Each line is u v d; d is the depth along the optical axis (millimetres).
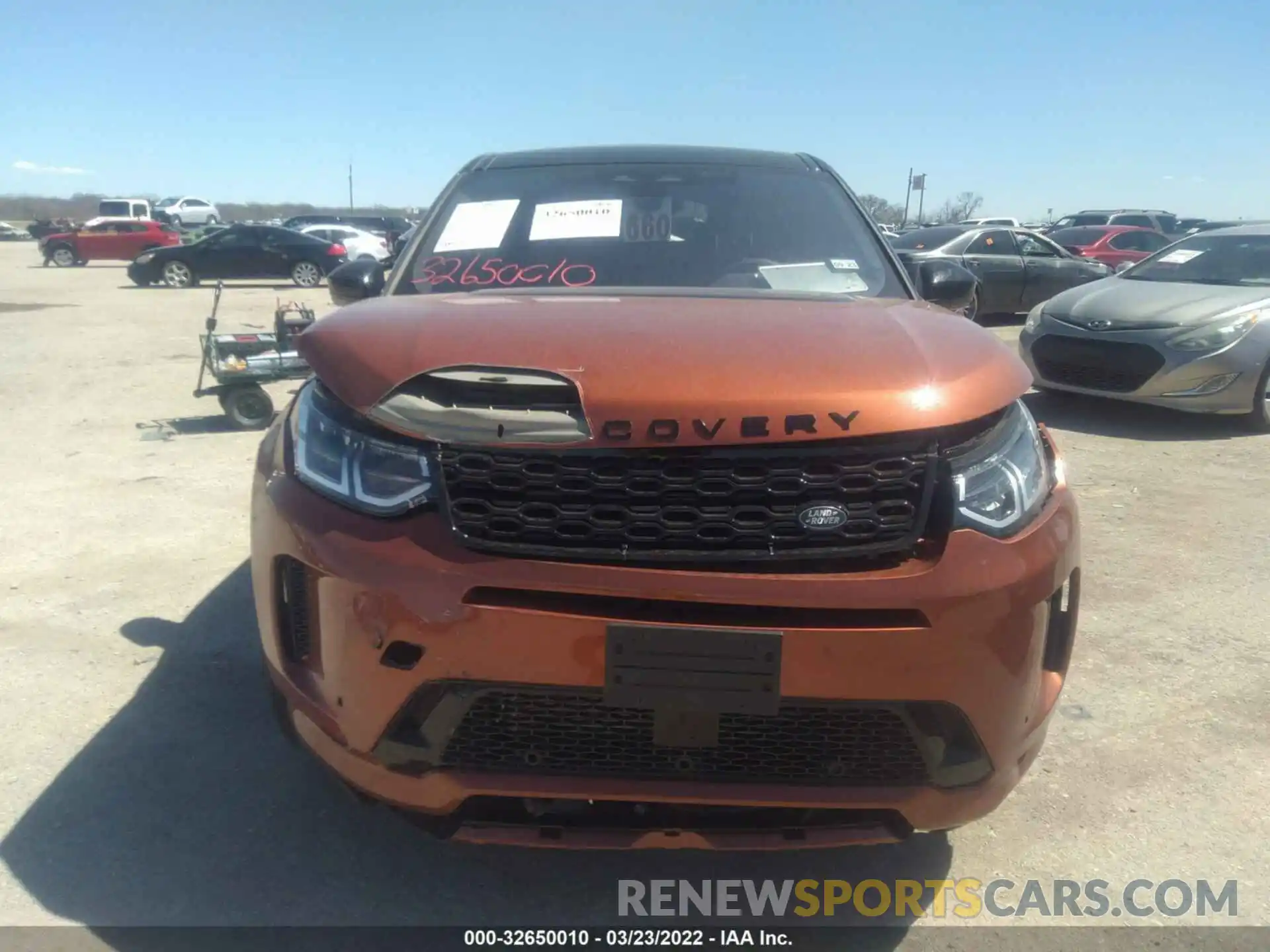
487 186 3594
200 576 4363
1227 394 7086
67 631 3787
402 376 2080
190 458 6418
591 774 2006
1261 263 7867
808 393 1982
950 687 1970
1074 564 2230
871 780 2021
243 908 2367
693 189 3504
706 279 3135
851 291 3098
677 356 2057
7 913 2318
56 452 6562
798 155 3881
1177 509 5512
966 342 2303
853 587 1932
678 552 1955
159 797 2779
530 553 1964
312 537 2104
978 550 2008
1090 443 7035
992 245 13336
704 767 2008
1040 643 2109
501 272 3176
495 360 2059
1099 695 3434
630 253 3232
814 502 1976
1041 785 2922
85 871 2473
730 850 2057
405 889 2461
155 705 3258
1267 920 2393
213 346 7184
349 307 2615
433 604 1950
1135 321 7328
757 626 1917
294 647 2299
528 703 1980
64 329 13367
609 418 1958
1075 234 19281
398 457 2053
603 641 1909
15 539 4816
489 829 2074
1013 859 2609
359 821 2703
